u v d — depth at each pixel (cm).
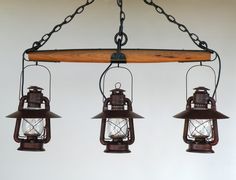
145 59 188
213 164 290
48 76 293
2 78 290
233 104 293
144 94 294
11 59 292
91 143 290
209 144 199
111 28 295
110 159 289
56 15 294
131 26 295
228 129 292
